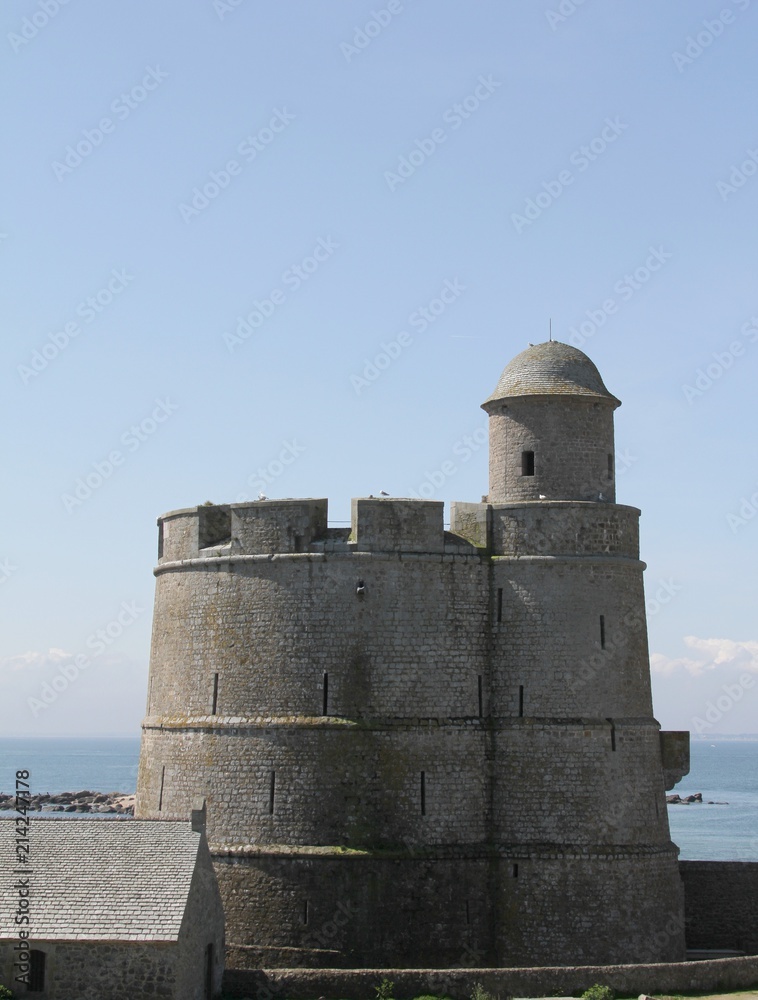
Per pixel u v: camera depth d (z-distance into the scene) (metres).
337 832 46.09
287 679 47.34
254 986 41.28
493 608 48.38
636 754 47.81
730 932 52.53
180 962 36.91
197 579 49.97
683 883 52.72
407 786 46.44
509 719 47.41
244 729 47.38
